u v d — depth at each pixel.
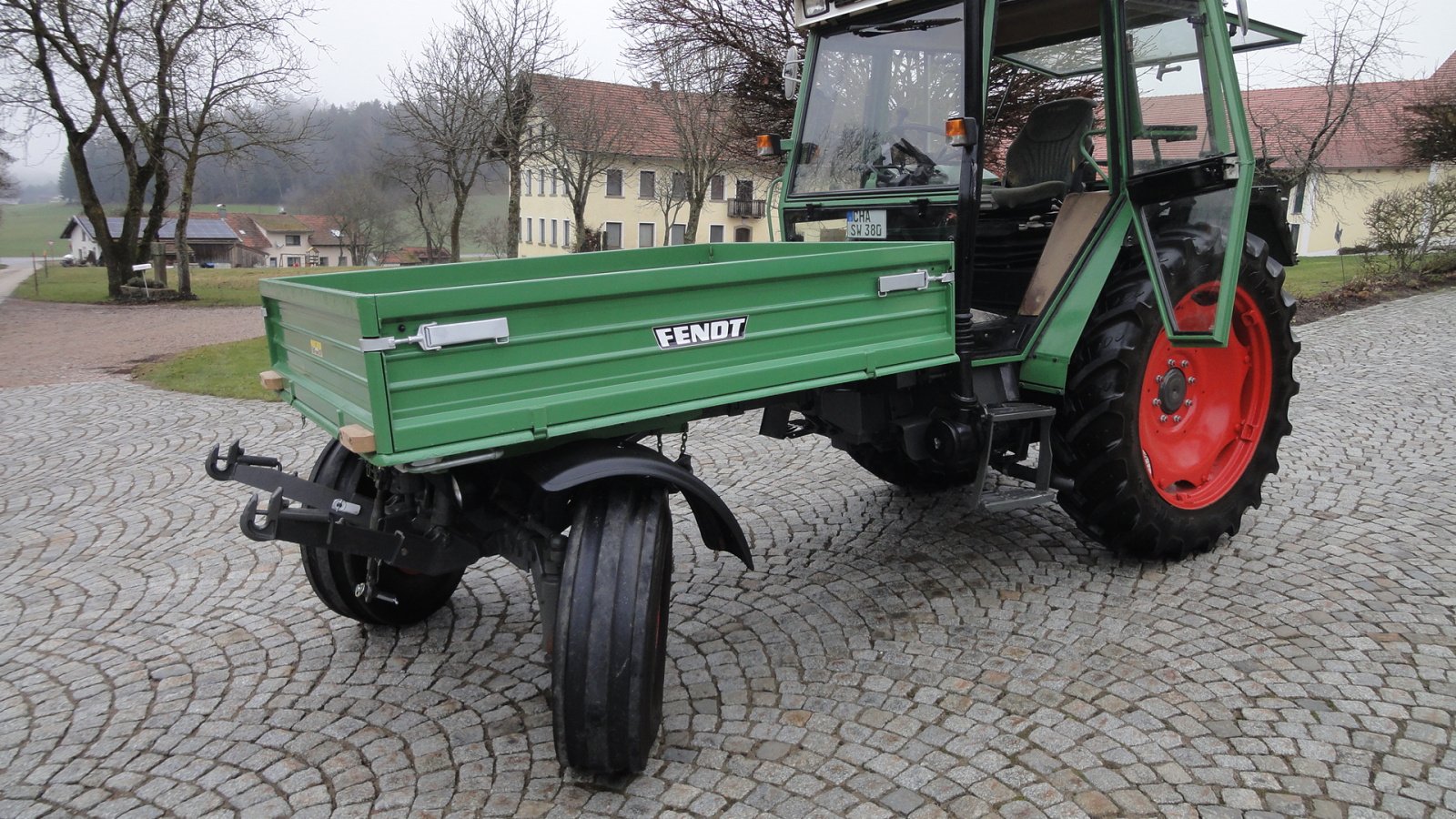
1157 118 3.72
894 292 3.12
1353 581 3.79
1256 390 4.32
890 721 2.89
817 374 2.91
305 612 3.84
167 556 4.49
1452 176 14.80
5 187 48.94
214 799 2.61
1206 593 3.72
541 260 3.73
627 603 2.47
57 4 18.20
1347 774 2.54
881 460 4.77
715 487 5.39
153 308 19.25
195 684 3.26
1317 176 16.42
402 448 2.20
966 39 3.34
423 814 2.51
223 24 19.44
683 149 20.34
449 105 18.25
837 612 3.67
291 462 6.16
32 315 17.59
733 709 2.99
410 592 3.59
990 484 5.09
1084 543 4.31
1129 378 3.66
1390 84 19.08
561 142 21.69
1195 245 3.65
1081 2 4.04
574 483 2.43
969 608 3.66
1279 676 3.06
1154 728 2.79
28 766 2.79
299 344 2.94
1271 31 4.36
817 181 4.15
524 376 2.38
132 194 20.83
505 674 3.28
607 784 2.61
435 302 2.21
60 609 3.92
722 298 2.69
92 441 6.80
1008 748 2.71
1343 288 12.81
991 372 3.70
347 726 2.96
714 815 2.46
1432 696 2.92
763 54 11.48
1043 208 4.41
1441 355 8.42
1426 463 5.31
